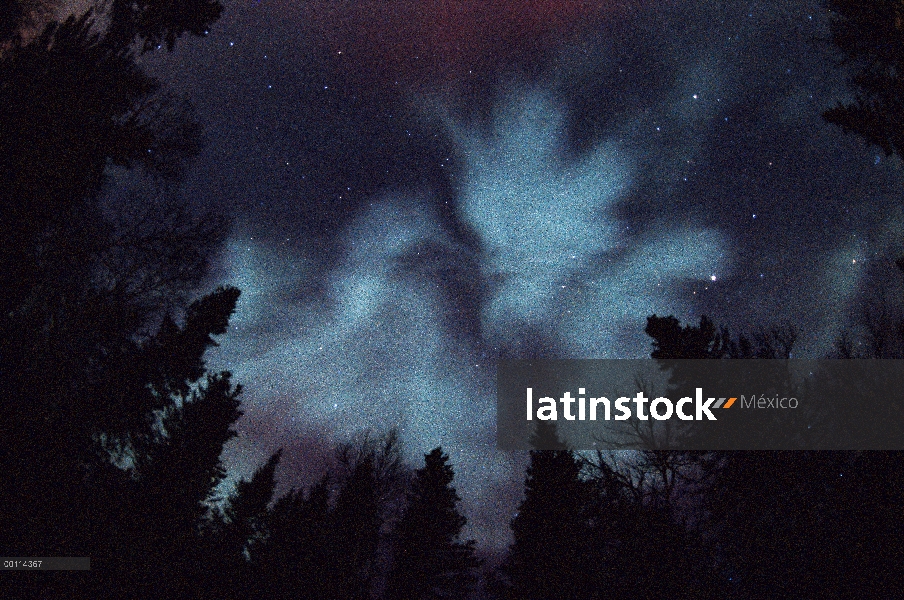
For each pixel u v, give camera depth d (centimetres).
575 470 1340
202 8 513
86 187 460
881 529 795
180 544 1032
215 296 1030
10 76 429
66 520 562
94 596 641
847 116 488
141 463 909
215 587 1198
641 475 1195
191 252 749
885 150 475
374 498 1788
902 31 470
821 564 836
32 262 447
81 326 570
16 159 420
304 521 1588
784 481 936
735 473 1002
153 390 757
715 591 966
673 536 1030
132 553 797
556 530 1288
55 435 527
